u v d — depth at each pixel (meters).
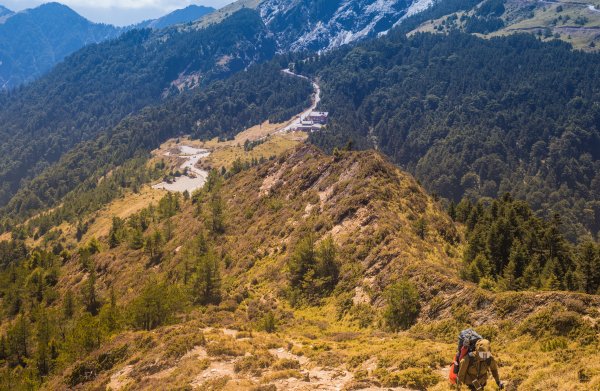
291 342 30.41
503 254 61.75
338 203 68.81
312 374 23.77
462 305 35.22
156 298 47.25
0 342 69.19
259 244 74.94
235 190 110.88
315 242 62.81
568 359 19.80
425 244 55.84
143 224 133.50
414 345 26.48
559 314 27.38
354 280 49.56
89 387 31.34
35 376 52.81
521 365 19.73
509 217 72.50
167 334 34.53
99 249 122.62
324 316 47.03
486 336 30.14
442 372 20.92
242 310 52.56
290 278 56.66
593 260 55.62
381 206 61.88
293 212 77.94
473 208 82.44
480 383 13.27
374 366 23.03
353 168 77.31
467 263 56.06
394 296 39.72
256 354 27.48
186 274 73.19
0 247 179.50
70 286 102.06
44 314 69.69
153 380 27.78
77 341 44.75
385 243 53.28
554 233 65.12
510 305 31.48
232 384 23.27
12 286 101.75
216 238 88.00
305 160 97.56
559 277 55.34
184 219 113.81
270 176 103.31
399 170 78.25
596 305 27.27
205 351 29.72
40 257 124.31
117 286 88.62
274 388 21.55
